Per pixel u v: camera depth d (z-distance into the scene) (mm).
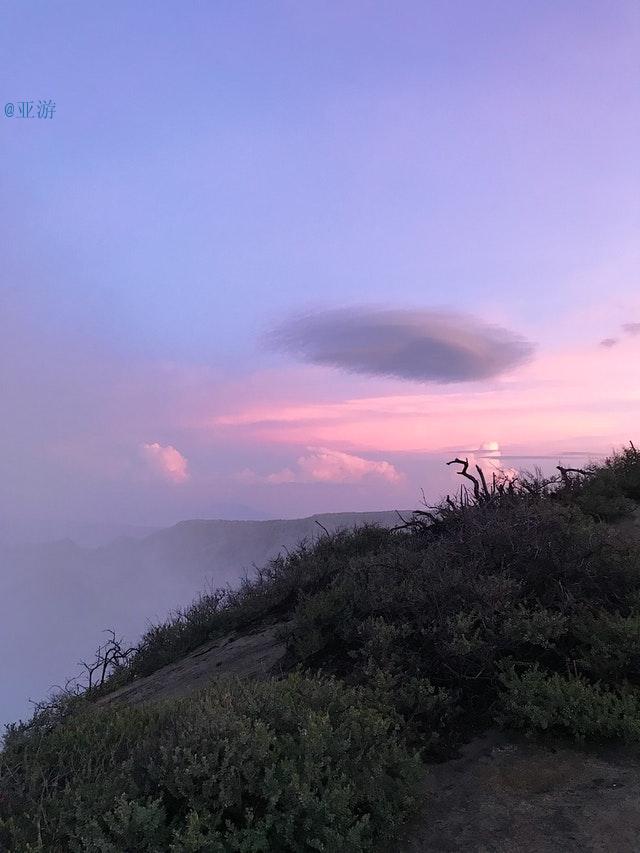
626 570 5344
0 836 2539
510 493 7809
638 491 9648
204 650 8203
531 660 4621
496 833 2930
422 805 3207
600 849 2709
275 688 3967
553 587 5215
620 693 4004
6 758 3404
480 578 5027
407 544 7953
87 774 3057
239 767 2781
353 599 5914
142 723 3775
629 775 3316
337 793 2695
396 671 4586
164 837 2504
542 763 3572
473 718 4188
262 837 2564
